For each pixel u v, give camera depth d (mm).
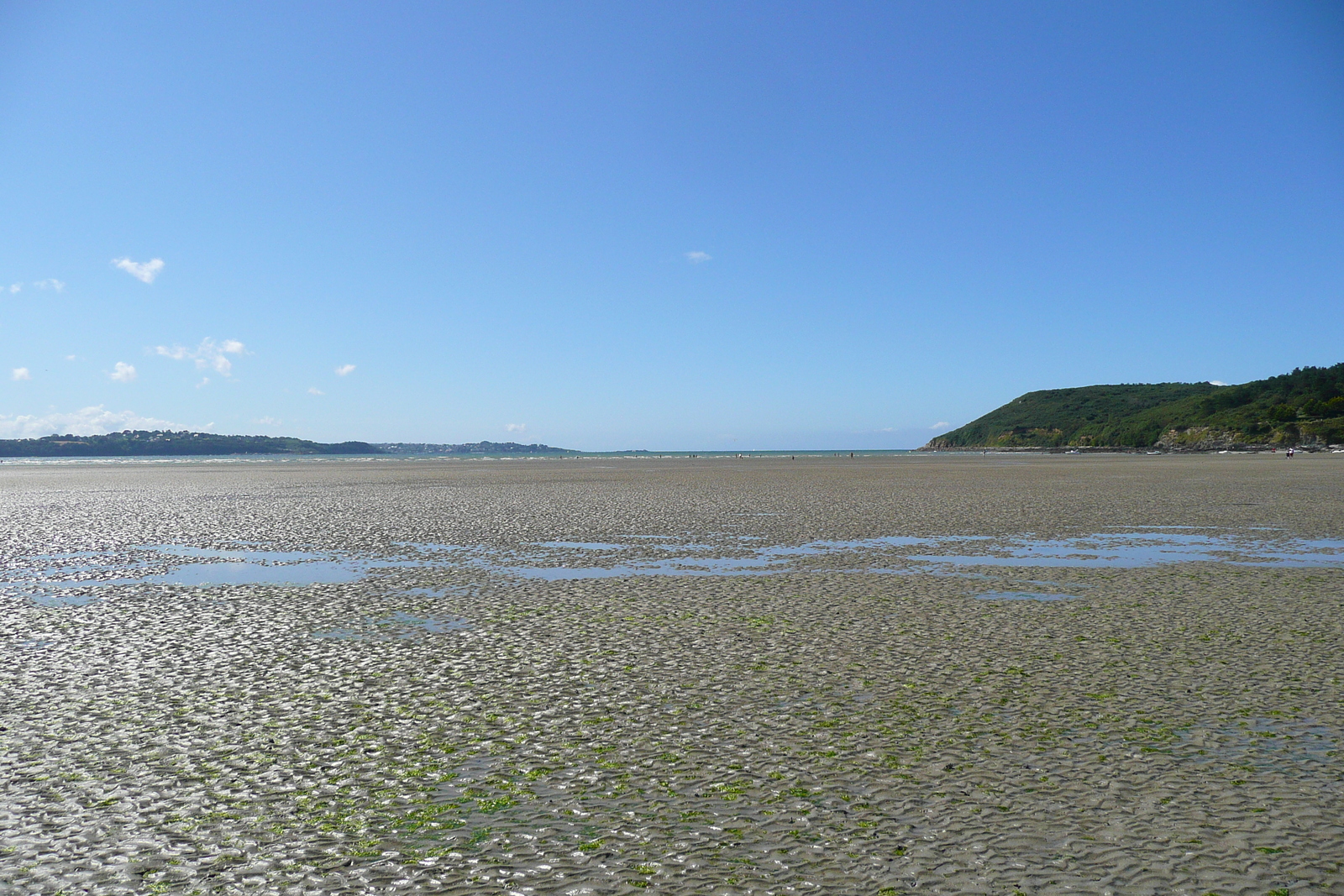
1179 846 6121
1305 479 55969
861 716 9094
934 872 5770
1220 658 11367
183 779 7566
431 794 7199
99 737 8672
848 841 6234
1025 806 6805
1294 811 6660
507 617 14648
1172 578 18281
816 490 49531
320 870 5918
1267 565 19891
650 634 13242
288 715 9375
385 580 18766
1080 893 5477
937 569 19766
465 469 95188
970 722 8852
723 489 50906
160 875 5867
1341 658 11297
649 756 8023
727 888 5578
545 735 8648
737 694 10000
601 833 6438
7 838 6445
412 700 9852
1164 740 8258
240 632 13578
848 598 16250
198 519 33281
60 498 46656
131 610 15453
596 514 34062
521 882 5707
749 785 7301
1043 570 19531
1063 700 9562
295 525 30750
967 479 62406
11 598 16828
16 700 9961
